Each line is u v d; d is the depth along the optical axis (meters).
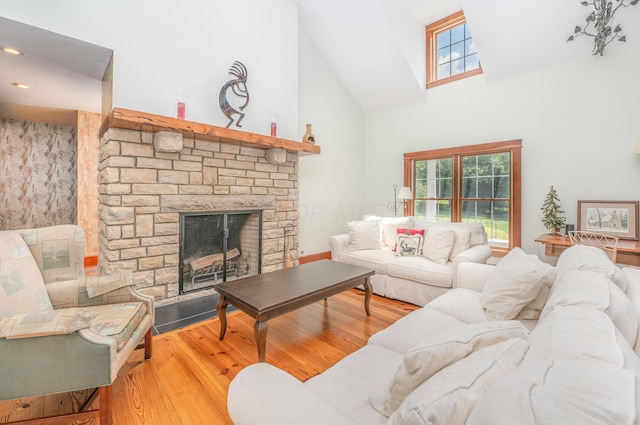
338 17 4.28
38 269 1.71
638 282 1.28
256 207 3.61
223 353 2.07
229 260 3.54
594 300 0.93
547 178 3.71
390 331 1.57
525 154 3.86
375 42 4.36
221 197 3.29
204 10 3.13
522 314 1.71
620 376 0.49
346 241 3.76
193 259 3.18
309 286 2.21
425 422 0.59
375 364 1.27
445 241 3.15
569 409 0.42
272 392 0.85
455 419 0.60
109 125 2.54
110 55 2.65
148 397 1.62
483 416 0.50
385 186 5.41
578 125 3.48
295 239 4.09
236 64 3.37
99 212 3.15
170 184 2.91
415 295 3.00
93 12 2.47
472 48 4.36
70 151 4.77
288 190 3.99
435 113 4.71
